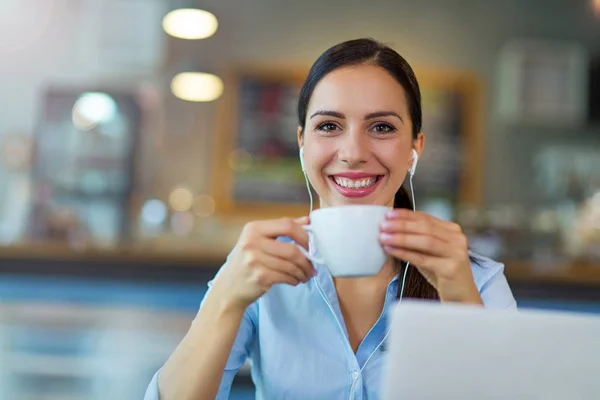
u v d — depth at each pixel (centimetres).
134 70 436
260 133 427
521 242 368
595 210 368
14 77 434
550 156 435
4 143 390
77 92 379
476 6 442
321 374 105
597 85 430
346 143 100
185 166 427
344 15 440
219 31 437
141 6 432
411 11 441
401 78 103
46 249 270
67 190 368
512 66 430
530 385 61
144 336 266
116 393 262
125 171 374
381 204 102
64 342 265
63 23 436
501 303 108
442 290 82
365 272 79
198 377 89
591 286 266
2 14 433
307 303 109
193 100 431
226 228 419
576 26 442
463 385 62
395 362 62
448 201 427
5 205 375
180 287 270
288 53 437
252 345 112
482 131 435
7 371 261
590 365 60
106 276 269
